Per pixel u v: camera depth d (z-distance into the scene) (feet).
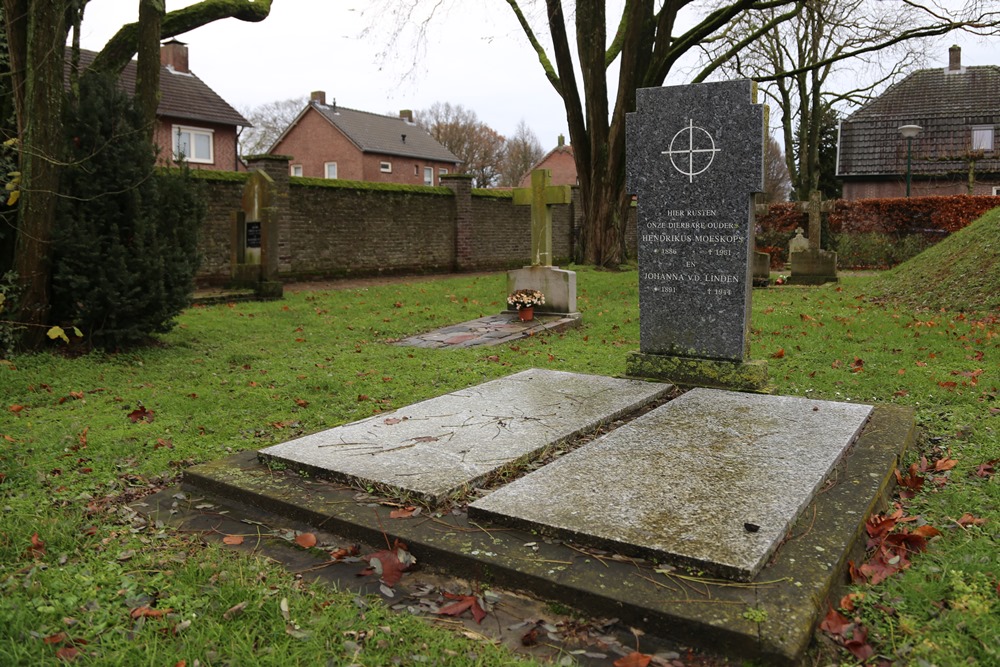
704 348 20.90
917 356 24.90
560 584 9.80
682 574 9.91
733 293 20.30
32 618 9.09
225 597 9.78
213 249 52.54
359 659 8.56
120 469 15.19
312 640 8.87
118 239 27.53
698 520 11.14
